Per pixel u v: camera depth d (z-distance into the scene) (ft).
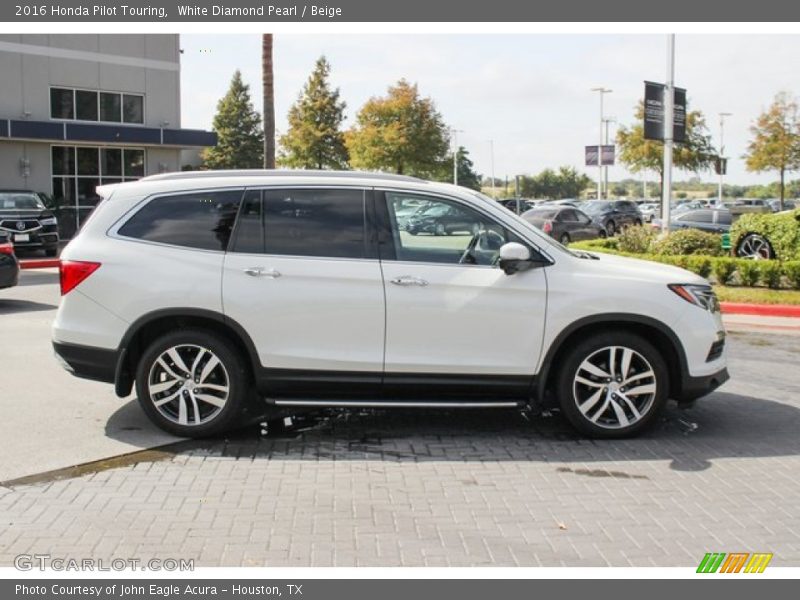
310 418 22.33
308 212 20.24
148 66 98.89
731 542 14.84
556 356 20.61
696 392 20.59
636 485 17.65
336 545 14.56
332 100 202.90
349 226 20.15
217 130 252.21
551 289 19.94
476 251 20.24
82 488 17.10
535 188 354.33
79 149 92.27
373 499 16.69
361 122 178.40
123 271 19.84
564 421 22.38
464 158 298.56
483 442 20.54
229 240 20.06
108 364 19.98
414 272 19.80
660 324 20.12
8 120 83.35
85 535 14.88
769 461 19.31
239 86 252.01
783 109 157.89
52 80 90.63
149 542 14.61
